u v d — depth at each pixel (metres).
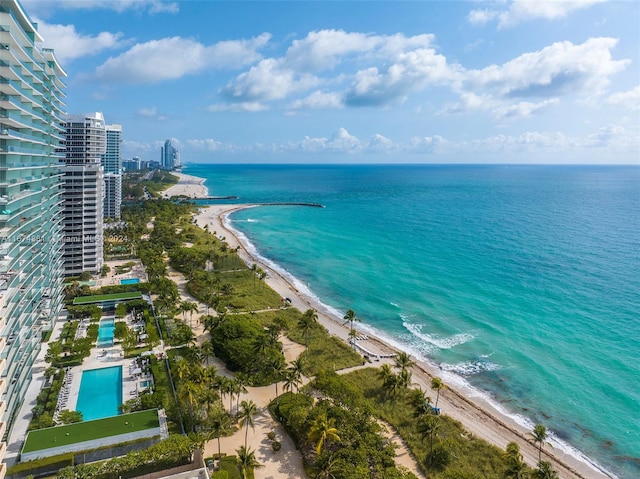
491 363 109.81
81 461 69.69
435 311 143.25
